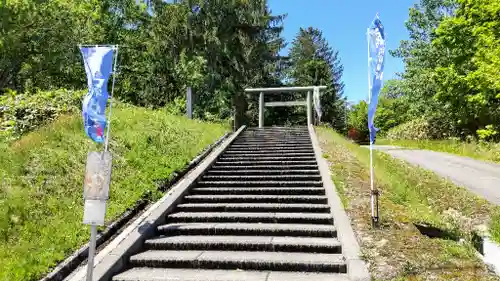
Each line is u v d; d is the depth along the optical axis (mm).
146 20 34656
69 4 24828
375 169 12109
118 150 11758
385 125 41125
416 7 30172
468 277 5578
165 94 29750
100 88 7105
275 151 14906
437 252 6434
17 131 12547
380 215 8039
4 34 19609
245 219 8531
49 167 9695
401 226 7605
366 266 5980
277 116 40625
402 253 6375
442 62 27000
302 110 39844
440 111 28031
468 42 21828
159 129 14789
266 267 6496
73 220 7996
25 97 14750
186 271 6535
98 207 5465
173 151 13117
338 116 43344
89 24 27219
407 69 31062
